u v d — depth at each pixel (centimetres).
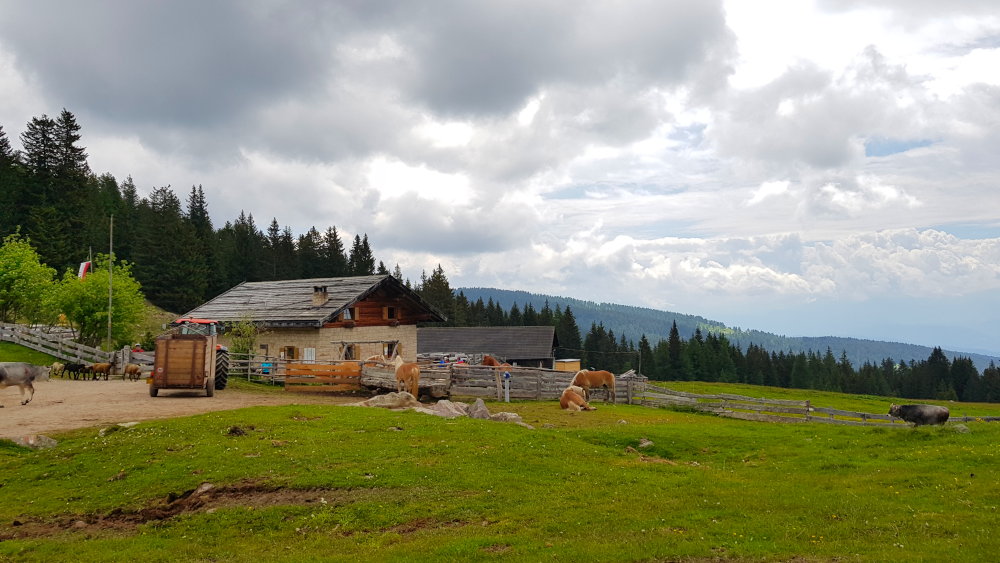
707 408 3591
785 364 18275
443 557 1045
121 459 1805
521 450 1827
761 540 1062
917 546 986
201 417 2245
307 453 1788
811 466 1762
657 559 983
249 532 1299
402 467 1653
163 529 1347
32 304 5628
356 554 1105
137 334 6306
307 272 13162
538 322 16525
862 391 17012
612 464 1736
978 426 2173
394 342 4866
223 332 4484
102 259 5478
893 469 1619
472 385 3866
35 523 1417
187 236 10488
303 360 3972
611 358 15988
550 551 1042
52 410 2584
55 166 8956
